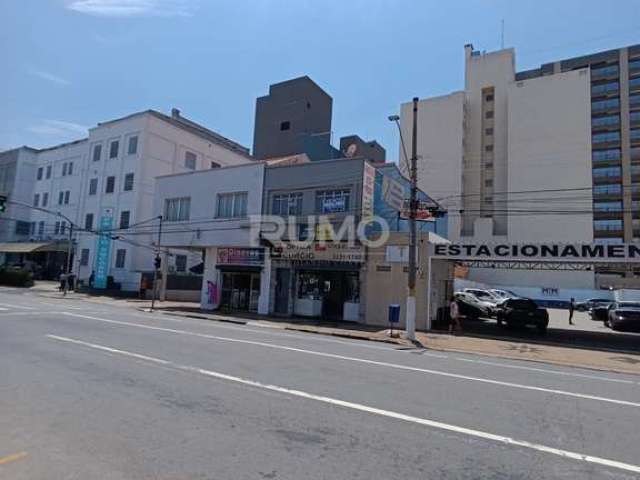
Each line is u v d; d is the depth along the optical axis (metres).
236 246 27.33
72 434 5.16
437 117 71.69
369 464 4.65
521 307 23.30
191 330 15.78
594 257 18.88
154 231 33.56
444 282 26.05
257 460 4.61
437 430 5.89
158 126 44.69
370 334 18.64
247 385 7.80
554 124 65.00
